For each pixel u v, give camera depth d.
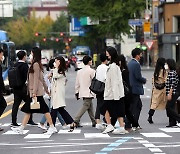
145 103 48.31
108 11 124.56
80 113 31.02
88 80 30.92
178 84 31.33
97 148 23.16
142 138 26.55
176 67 31.50
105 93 28.14
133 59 30.61
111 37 128.75
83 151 22.30
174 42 126.06
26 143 25.20
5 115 39.09
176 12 125.75
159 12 133.75
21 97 31.44
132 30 125.12
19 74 31.03
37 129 30.80
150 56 145.12
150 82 81.31
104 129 30.28
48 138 26.92
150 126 31.91
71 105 46.69
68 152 22.12
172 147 23.36
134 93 30.14
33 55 28.25
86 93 30.88
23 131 29.31
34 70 28.02
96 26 127.25
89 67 31.14
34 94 27.95
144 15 119.94
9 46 64.38
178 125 31.98
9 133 29.12
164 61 33.16
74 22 149.62
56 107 29.58
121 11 121.88
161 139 26.16
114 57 28.14
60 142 25.36
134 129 29.55
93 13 126.19
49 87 31.81
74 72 127.06
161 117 37.06
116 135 27.80
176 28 126.50
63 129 30.69
